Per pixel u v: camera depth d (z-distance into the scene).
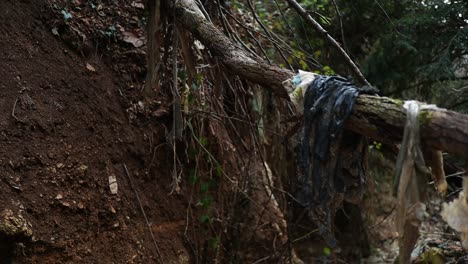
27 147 3.18
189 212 4.11
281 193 4.77
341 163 2.44
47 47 3.61
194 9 3.32
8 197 2.95
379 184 6.68
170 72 4.11
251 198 4.56
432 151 2.22
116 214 3.51
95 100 3.71
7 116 3.18
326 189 2.44
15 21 3.51
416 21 5.21
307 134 2.44
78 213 3.28
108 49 4.02
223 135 4.42
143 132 3.96
